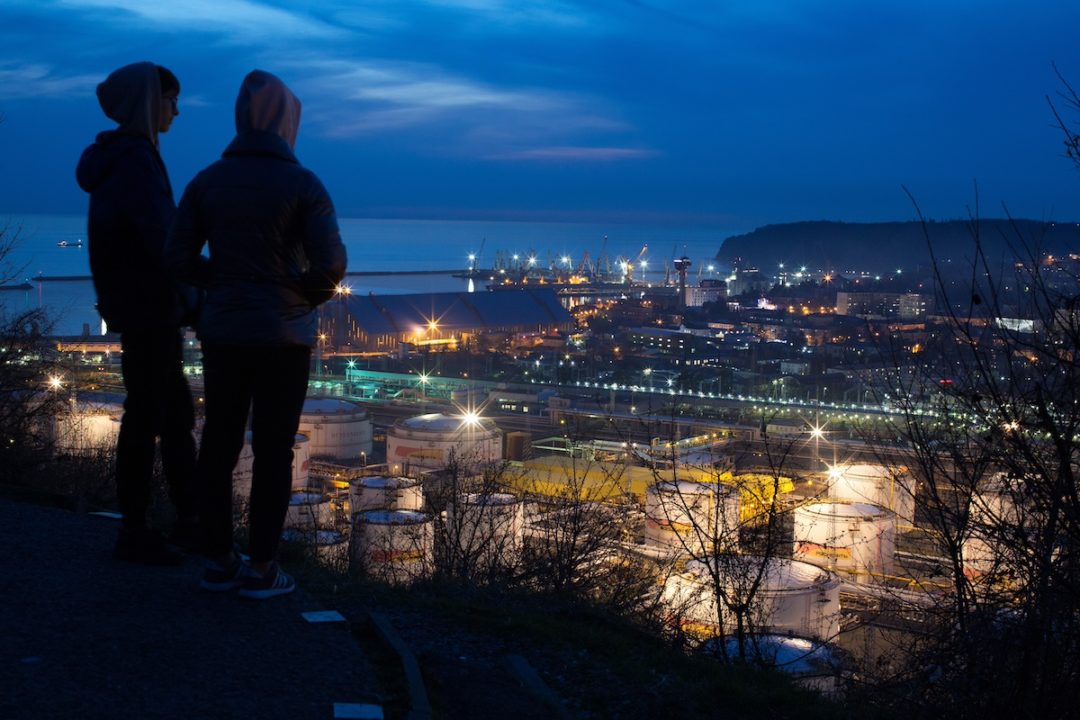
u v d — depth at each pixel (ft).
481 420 178.40
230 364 20.21
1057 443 22.47
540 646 22.76
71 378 77.10
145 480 22.84
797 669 33.22
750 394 395.14
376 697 17.03
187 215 20.16
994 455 24.29
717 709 20.90
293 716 15.79
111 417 89.40
